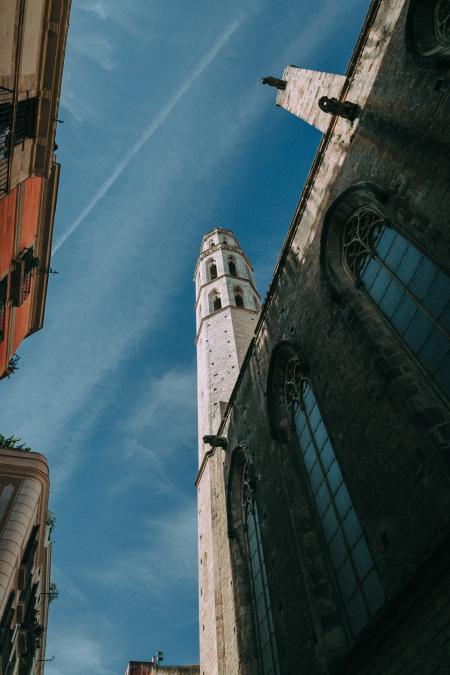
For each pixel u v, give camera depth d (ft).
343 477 45.29
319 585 44.88
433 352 39.32
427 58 46.75
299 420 61.16
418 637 29.76
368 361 45.39
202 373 136.26
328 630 41.27
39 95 47.44
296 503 53.31
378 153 52.39
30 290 65.62
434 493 32.78
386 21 56.34
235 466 80.89
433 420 35.70
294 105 82.33
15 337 64.95
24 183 53.78
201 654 79.41
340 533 45.37
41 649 82.69
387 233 49.52
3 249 51.78
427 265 42.06
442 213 40.40
